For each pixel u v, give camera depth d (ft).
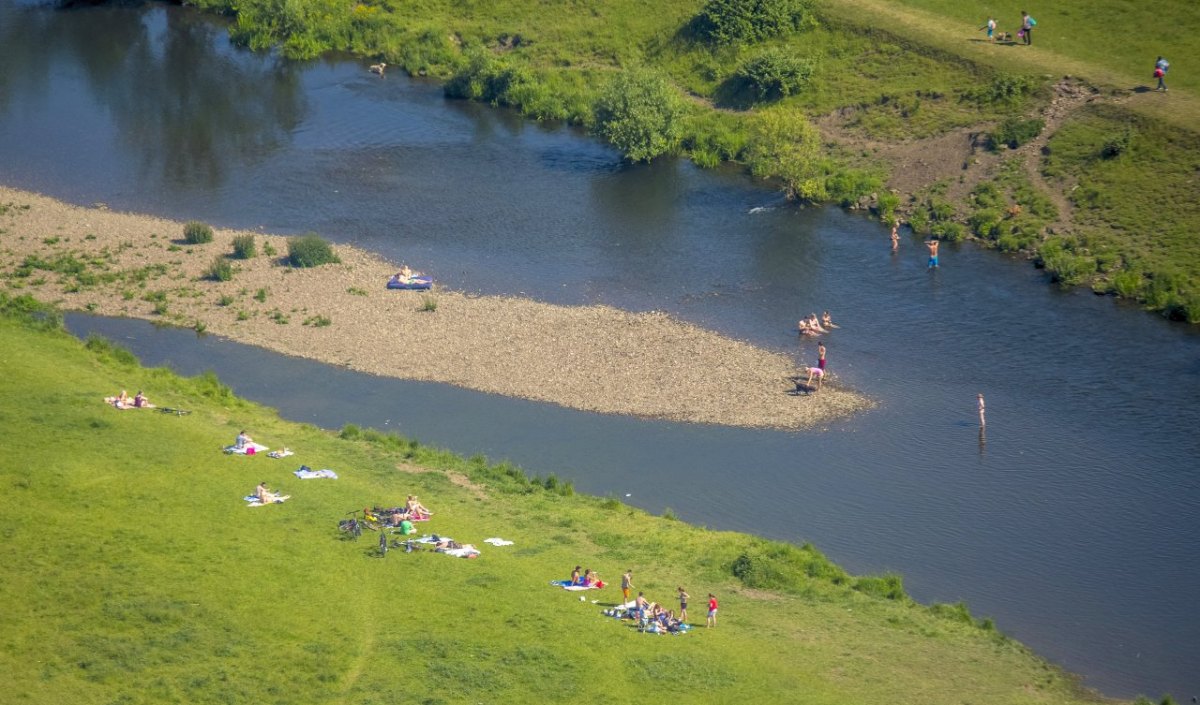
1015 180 496.64
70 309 429.79
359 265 467.93
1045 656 275.80
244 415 363.15
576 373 396.57
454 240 492.95
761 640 264.11
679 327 425.28
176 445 328.90
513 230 501.97
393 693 237.45
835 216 509.35
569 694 240.73
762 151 533.14
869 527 324.60
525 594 274.77
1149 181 473.26
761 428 368.27
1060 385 388.98
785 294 449.48
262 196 529.45
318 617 260.42
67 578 262.88
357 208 520.01
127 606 255.70
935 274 459.32
